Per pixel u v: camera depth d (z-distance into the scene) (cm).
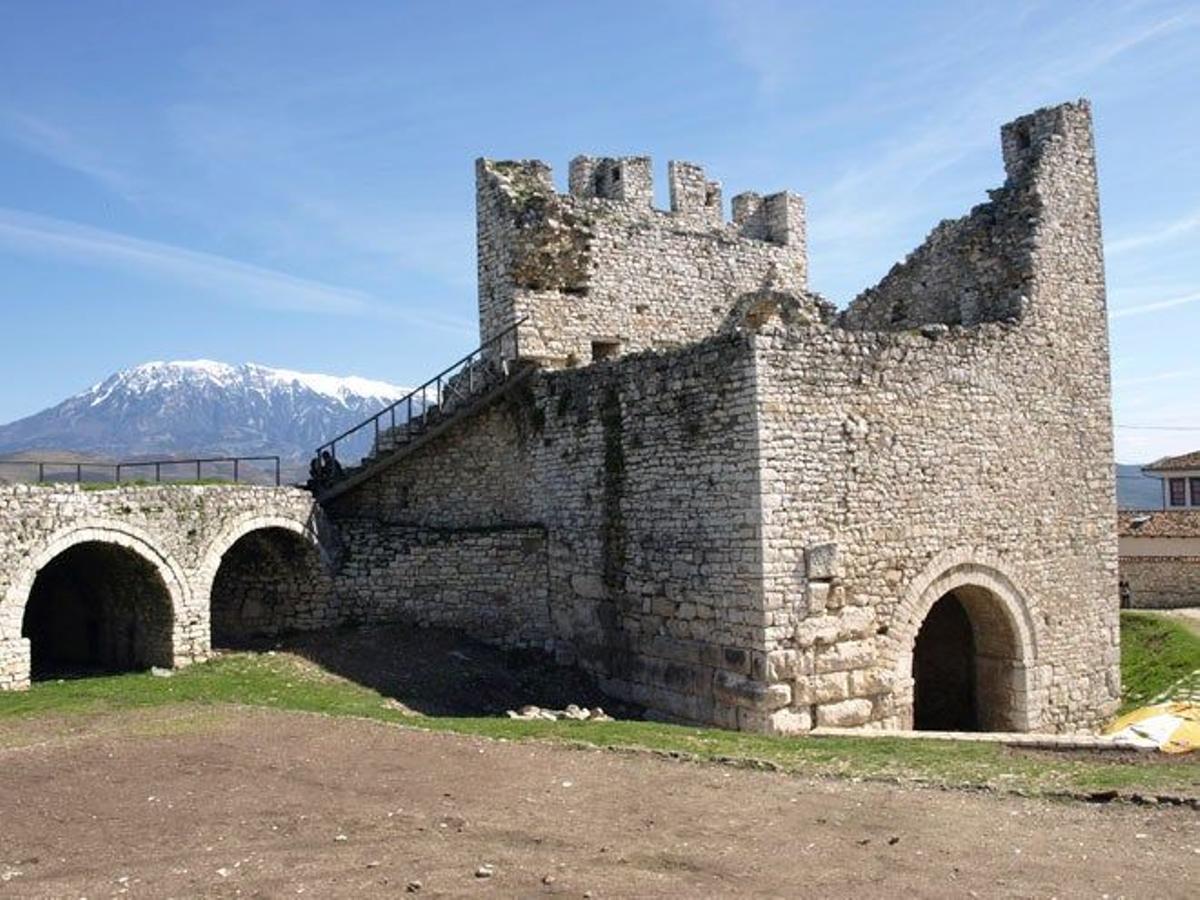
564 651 2481
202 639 2295
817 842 1052
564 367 2758
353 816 1147
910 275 2830
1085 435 2547
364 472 2684
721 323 3100
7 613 1970
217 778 1310
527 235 2758
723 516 2005
